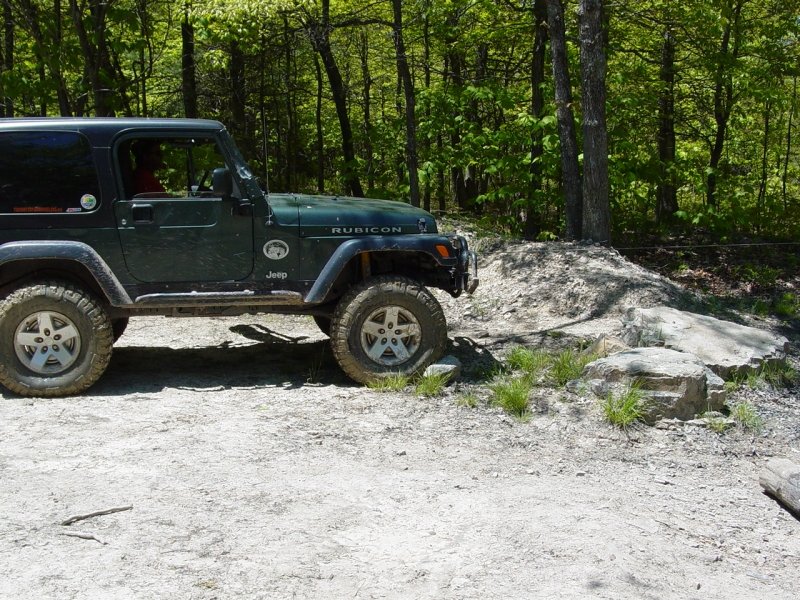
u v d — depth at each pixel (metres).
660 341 7.15
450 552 3.83
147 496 4.28
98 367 6.00
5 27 12.87
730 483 5.07
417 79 21.28
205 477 4.56
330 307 6.73
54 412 5.62
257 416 5.66
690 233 15.70
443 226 12.33
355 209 6.45
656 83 14.73
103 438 5.13
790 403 6.55
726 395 6.33
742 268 13.25
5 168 5.82
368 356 6.35
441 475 4.77
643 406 5.83
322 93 21.48
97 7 11.09
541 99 14.11
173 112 16.84
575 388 6.29
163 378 6.60
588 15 10.39
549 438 5.52
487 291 9.70
